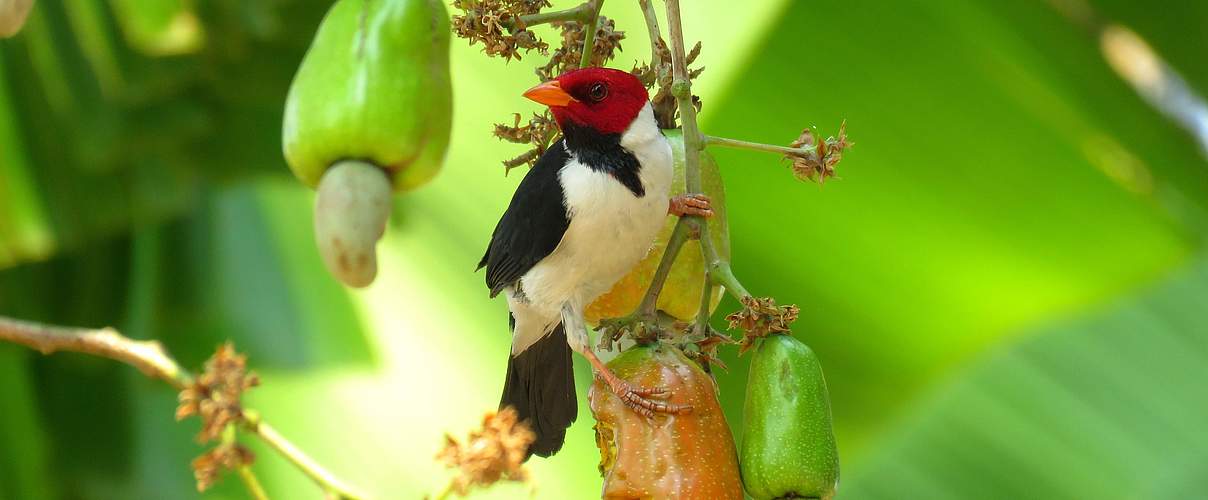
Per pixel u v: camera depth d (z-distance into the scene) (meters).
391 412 10.15
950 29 10.10
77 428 10.24
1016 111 10.36
